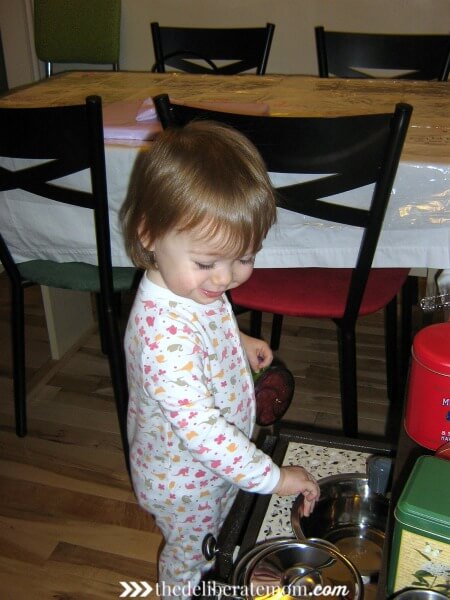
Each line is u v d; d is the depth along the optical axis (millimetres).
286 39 2439
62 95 1522
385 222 1120
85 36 2393
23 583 1206
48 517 1347
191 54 1932
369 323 2057
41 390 1753
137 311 802
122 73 1756
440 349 683
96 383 1778
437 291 1168
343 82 1600
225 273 732
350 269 1353
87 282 1330
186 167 713
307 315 1242
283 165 1054
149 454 886
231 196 699
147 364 771
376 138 998
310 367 1842
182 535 939
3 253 1358
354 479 880
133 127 1198
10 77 2662
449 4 2223
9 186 1228
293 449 955
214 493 911
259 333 1736
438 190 1070
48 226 1292
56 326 1844
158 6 2537
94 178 1121
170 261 735
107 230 1189
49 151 1144
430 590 572
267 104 1377
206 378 804
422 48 1765
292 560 707
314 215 1114
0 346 1972
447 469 577
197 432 750
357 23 2340
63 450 1534
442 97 1434
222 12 2477
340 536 881
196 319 798
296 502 835
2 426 1618
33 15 2514
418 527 542
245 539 800
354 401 1295
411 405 719
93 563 1243
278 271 1352
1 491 1413
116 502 1380
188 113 1033
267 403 998
